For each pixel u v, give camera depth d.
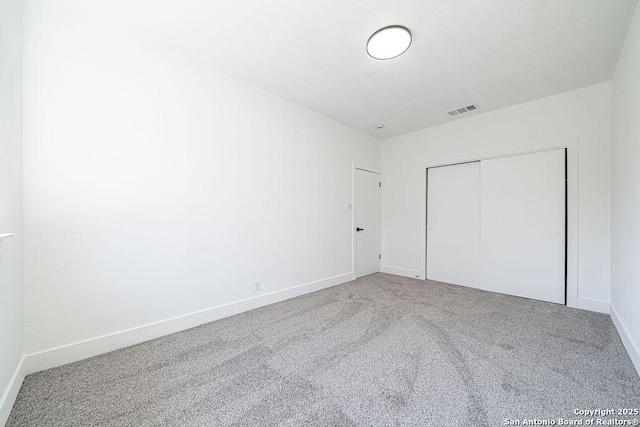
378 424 1.34
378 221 4.99
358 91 3.14
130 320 2.16
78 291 1.93
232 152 2.84
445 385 1.64
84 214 1.96
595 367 1.83
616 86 2.57
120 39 2.12
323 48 2.36
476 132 3.85
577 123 3.05
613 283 2.67
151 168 2.28
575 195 3.05
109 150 2.06
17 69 1.62
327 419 1.37
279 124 3.30
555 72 2.71
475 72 2.72
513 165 3.54
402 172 4.74
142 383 1.67
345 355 2.00
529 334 2.34
